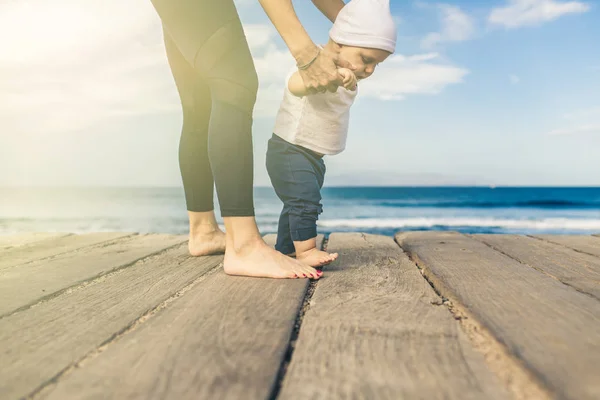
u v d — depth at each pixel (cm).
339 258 254
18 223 2308
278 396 95
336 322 142
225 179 200
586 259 244
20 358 118
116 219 2412
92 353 122
